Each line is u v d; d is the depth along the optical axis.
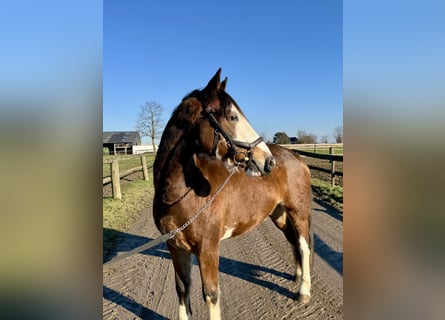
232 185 2.67
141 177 13.17
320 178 11.91
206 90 2.37
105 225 6.08
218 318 2.47
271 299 3.30
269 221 6.73
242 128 2.37
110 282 3.76
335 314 3.00
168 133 2.46
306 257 3.36
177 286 2.71
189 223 2.35
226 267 4.16
